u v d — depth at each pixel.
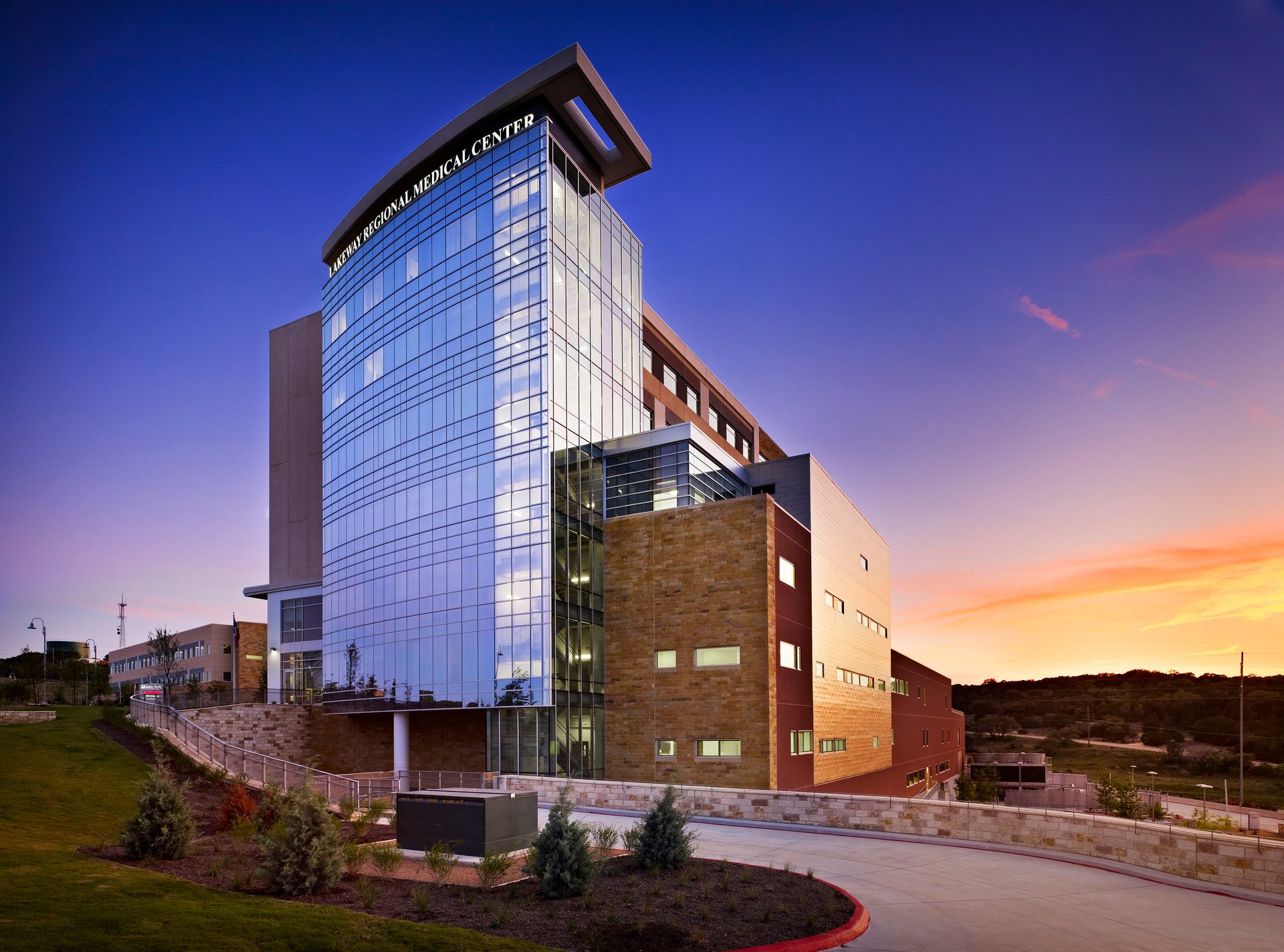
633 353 49.09
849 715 48.56
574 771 36.72
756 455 75.81
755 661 35.59
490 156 44.34
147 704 35.91
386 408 48.75
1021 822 18.67
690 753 36.41
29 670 96.38
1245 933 11.77
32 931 9.26
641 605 39.06
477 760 41.53
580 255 44.03
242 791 19.48
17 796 20.27
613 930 11.19
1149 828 16.25
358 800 24.25
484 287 43.25
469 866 15.52
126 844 15.01
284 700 53.62
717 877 14.45
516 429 40.25
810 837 19.89
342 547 51.94
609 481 42.62
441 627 41.72
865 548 56.78
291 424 65.75
